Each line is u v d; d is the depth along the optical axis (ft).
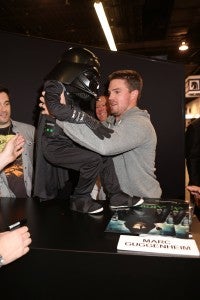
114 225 3.02
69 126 3.30
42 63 7.54
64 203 4.01
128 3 11.98
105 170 3.82
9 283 2.58
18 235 2.48
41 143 3.63
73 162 3.51
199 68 25.18
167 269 2.39
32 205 3.91
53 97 3.26
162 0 13.17
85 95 3.51
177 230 2.83
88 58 3.38
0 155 3.83
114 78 4.92
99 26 14.80
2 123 6.47
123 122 4.22
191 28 15.93
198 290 2.37
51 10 12.87
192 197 5.33
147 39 17.62
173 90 8.25
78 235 2.83
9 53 7.39
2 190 5.92
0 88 6.48
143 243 2.59
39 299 2.57
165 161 8.38
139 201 3.58
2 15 13.37
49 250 2.51
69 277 2.51
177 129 8.34
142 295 2.43
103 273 2.46
